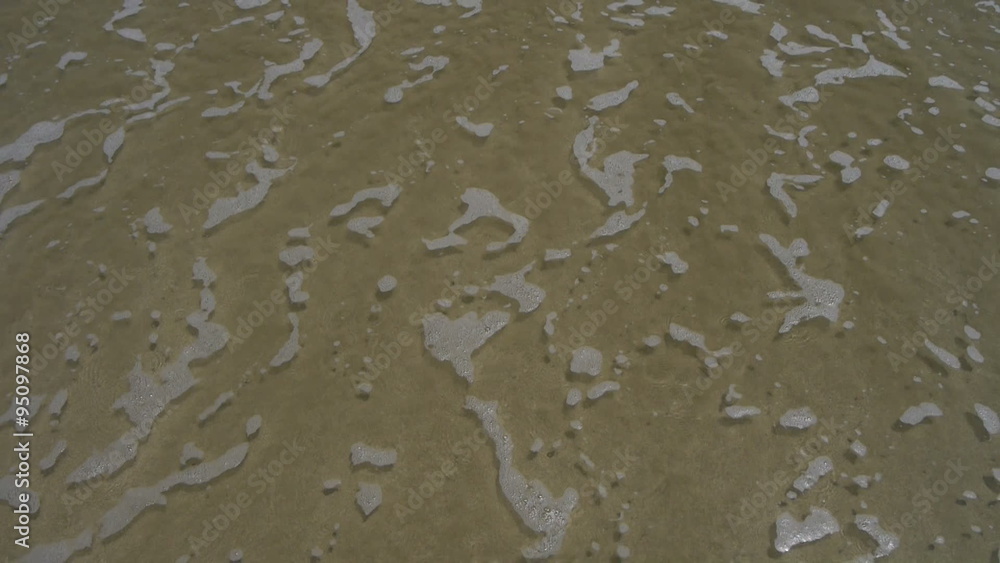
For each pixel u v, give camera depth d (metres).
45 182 0.93
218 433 0.75
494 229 0.87
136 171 0.93
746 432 0.73
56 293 0.85
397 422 0.75
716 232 0.86
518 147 0.94
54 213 0.90
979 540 0.67
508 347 0.79
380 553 0.68
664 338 0.79
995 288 0.81
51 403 0.77
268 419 0.75
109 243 0.88
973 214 0.86
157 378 0.79
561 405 0.75
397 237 0.87
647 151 0.93
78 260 0.87
